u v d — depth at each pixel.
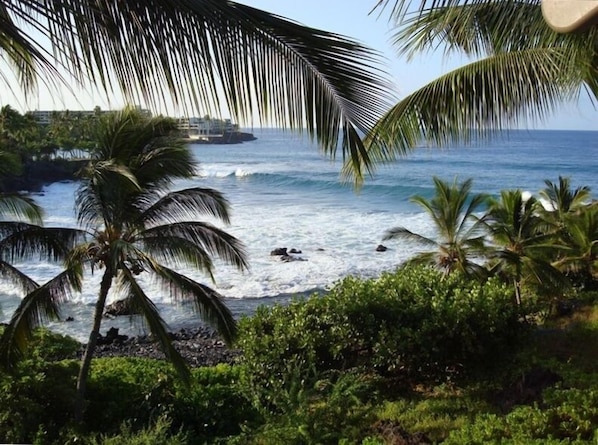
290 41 3.01
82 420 10.51
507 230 19.30
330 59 3.06
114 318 21.56
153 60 2.86
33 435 9.88
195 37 2.85
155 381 11.55
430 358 11.62
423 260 19.42
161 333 10.26
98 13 2.74
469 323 11.66
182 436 10.40
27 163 55.09
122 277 10.62
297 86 3.08
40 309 9.73
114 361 13.02
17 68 3.55
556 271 18.70
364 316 11.89
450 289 13.31
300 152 106.12
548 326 16.47
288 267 28.31
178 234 10.27
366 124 3.21
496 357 11.90
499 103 6.46
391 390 11.79
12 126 49.88
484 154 84.38
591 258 22.41
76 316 21.81
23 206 13.06
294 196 53.62
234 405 11.62
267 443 9.23
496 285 13.09
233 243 10.63
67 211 45.50
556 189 26.39
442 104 6.59
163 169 9.87
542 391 9.84
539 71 6.28
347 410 9.80
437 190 19.48
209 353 18.81
